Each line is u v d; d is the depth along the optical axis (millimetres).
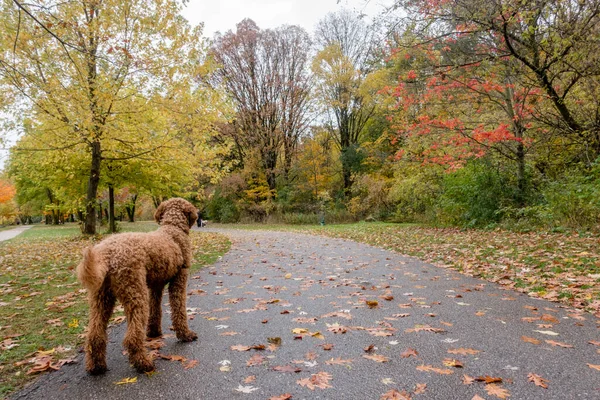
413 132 13836
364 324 3814
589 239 7969
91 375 2777
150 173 17062
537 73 9148
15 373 2830
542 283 5191
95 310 2848
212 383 2609
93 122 10539
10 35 7398
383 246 10766
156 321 3602
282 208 28266
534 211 11422
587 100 10039
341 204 27188
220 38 28109
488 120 13031
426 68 11211
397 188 19047
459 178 14094
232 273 6992
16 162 18453
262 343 3355
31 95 8164
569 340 3254
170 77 10680
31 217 69688
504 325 3686
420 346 3193
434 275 6312
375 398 2357
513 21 7934
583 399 2287
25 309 4645
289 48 28156
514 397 2330
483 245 8898
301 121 29125
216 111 12984
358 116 29609
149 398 2422
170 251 3316
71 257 9461
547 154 12844
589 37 8281
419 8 8758
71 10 8406
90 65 10117
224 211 31938
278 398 2363
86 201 14984
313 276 6488
